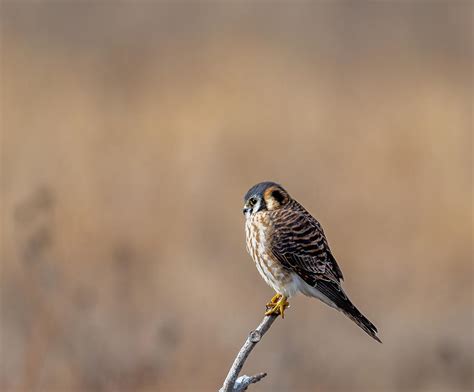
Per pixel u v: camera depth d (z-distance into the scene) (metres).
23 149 18.14
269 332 12.38
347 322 12.88
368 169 18.52
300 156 18.84
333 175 18.14
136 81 24.17
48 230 12.22
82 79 24.19
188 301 12.88
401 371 12.09
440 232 16.34
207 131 20.06
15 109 20.98
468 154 19.34
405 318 13.60
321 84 24.70
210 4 32.34
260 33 29.81
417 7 31.53
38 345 10.31
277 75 25.23
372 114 21.94
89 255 13.42
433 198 17.48
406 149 19.36
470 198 17.53
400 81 25.11
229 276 14.12
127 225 15.15
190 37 29.11
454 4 31.80
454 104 22.61
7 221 14.51
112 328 11.30
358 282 14.60
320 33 29.97
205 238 15.22
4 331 11.80
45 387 10.08
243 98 22.73
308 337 12.38
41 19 29.33
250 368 11.42
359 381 11.84
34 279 11.23
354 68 26.72
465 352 12.45
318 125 20.89
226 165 18.11
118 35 28.83
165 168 17.52
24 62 25.23
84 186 16.27
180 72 25.20
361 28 30.45
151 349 10.57
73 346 10.45
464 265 15.43
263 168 18.06
